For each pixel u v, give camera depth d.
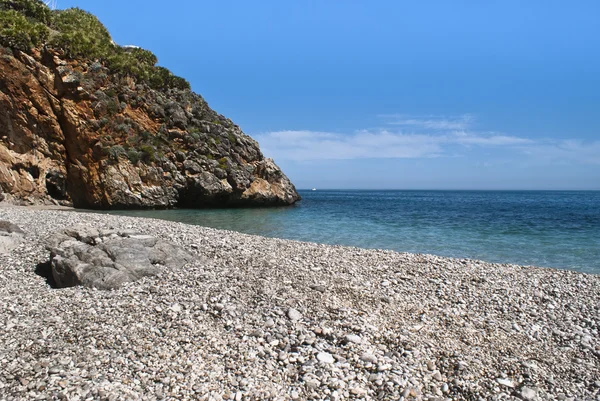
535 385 7.60
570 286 13.66
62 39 43.81
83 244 13.43
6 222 16.41
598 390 7.53
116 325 9.09
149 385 6.96
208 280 11.94
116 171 45.00
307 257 15.35
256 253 15.14
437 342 9.08
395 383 7.37
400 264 15.09
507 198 143.62
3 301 10.36
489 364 8.28
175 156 50.75
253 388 7.03
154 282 11.66
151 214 42.09
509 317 10.78
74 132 43.53
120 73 47.62
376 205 75.81
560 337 9.72
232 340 8.67
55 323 9.14
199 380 7.19
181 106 53.62
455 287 12.82
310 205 68.38
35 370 7.25
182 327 9.11
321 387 7.14
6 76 40.19
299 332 9.05
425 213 53.53
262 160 62.19
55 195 45.22
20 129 41.53
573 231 32.41
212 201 53.91
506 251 23.34
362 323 9.66
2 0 44.69
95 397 6.54
